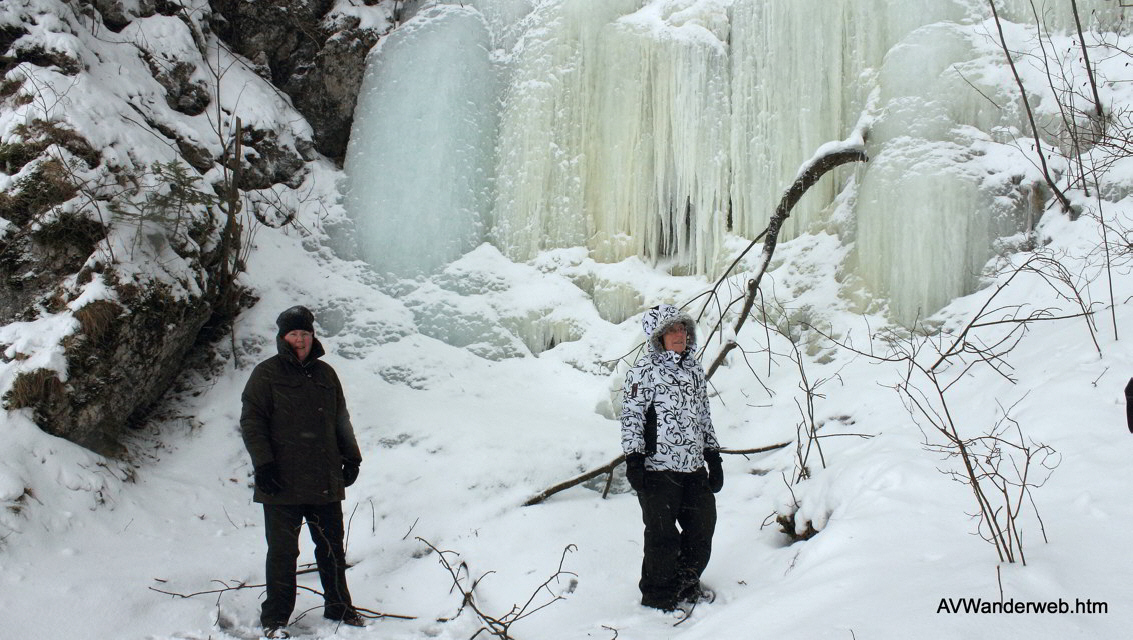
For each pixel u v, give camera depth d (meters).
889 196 6.48
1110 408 4.11
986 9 7.00
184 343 6.66
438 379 7.40
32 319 5.82
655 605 4.11
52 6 7.16
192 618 4.30
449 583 4.92
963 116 6.62
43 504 4.94
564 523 5.48
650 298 7.82
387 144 8.76
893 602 2.92
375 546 5.43
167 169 6.68
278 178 8.88
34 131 6.20
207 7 9.12
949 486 3.90
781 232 7.61
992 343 5.67
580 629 4.01
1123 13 6.56
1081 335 5.05
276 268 8.03
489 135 8.80
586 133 8.29
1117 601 2.60
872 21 7.23
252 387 4.36
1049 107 6.38
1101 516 3.21
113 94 7.17
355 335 7.73
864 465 4.39
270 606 4.20
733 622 3.35
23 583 4.29
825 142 7.44
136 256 6.17
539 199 8.34
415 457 6.29
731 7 7.91
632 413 4.19
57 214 5.91
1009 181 6.25
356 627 4.38
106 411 5.88
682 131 7.84
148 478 5.89
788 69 7.49
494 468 6.10
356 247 8.53
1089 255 5.40
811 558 3.76
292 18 9.46
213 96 8.61
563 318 7.86
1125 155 5.86
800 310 6.99
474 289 8.18
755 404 6.54
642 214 8.09
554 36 8.44
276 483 4.25
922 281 6.30
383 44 9.31
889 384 5.75
